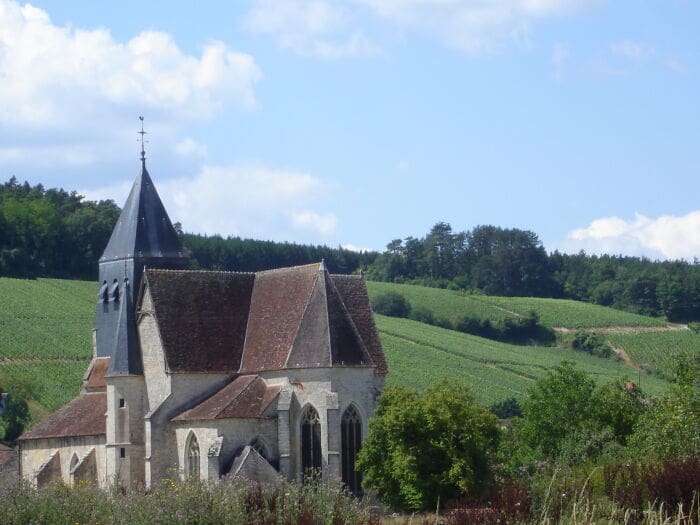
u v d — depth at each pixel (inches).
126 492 2326.5
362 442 3432.6
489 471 3088.1
